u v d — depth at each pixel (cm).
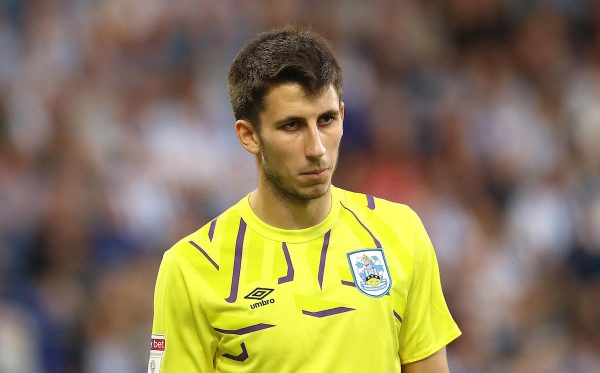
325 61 1309
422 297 1416
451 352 3856
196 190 4219
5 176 4019
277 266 1369
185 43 4722
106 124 4312
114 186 4056
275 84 1302
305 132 1301
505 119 4922
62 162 4128
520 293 4216
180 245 1398
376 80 4975
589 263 4488
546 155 4903
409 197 4497
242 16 4884
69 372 3503
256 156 1388
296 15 4981
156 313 1409
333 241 1385
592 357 3984
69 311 3588
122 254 3878
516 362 3922
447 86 5069
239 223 1402
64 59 4578
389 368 1359
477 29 5362
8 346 3372
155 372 1395
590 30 5522
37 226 3872
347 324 1341
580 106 5203
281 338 1334
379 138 4681
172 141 4272
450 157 4731
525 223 4553
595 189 4809
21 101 4397
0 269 3669
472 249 4312
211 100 4581
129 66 4606
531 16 5441
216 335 1369
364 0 5169
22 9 4725
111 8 4738
